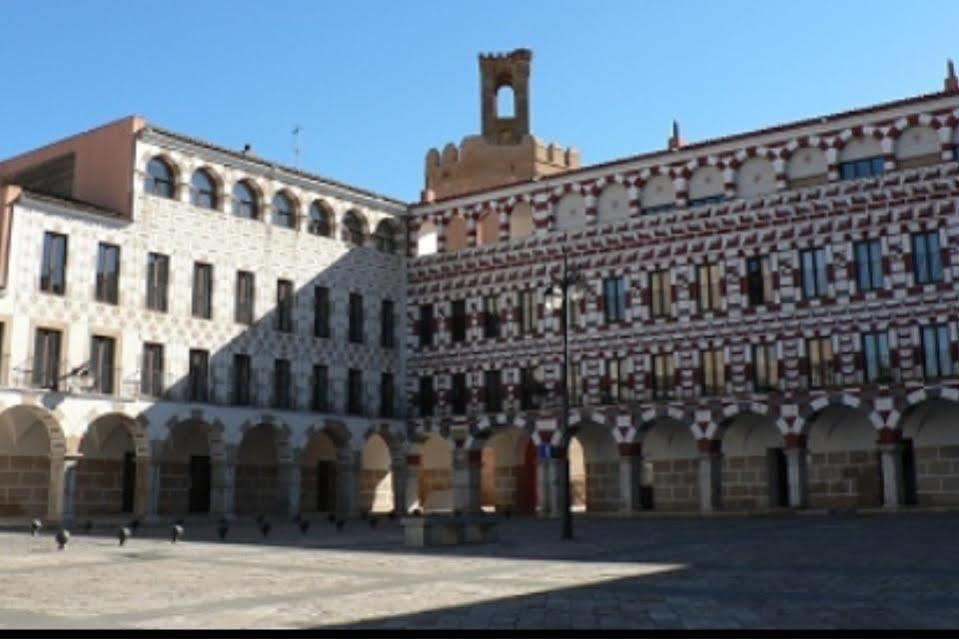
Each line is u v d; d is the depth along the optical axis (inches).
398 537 1494.8
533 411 2319.1
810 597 698.2
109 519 1953.7
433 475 2687.0
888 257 1927.9
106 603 709.3
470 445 2423.7
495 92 3243.1
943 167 1884.8
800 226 2030.0
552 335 2336.4
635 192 2273.6
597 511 2352.4
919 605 650.2
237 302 2208.4
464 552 1168.8
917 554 1006.4
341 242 2456.9
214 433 2110.0
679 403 2110.0
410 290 2613.2
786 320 2020.2
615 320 2246.6
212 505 2098.9
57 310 1863.9
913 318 1887.3
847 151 2025.1
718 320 2101.4
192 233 2128.4
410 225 2647.6
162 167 2111.2
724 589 754.8
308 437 2287.2
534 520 2086.6
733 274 2097.7
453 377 2496.3
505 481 2541.8
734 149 2144.4
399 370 2566.4
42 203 1861.5
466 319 2497.5
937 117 1916.8
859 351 1937.7
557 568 946.1
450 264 2544.3
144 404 1973.4
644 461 2298.2
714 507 2047.2
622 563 990.4
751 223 2086.6
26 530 1708.9
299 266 2345.0
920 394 1844.2
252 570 959.0
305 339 2336.4
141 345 2001.7
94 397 1888.5
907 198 1916.8
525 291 2407.7
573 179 2370.8
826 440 2059.5
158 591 781.9
